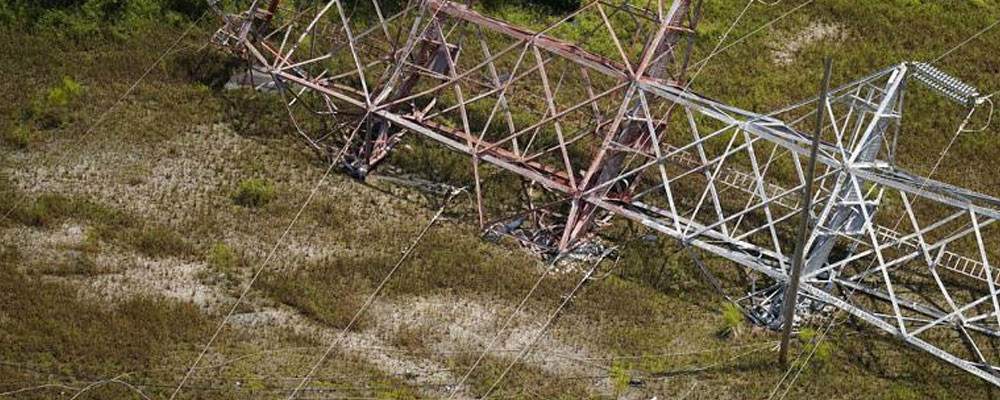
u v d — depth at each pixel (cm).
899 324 3572
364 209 3894
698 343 3631
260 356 3369
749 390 3500
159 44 4359
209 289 3547
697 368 3538
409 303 3603
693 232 3906
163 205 3791
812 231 3694
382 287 3631
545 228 3903
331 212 3853
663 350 3588
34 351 3288
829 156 3872
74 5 4425
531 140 3938
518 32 3884
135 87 4184
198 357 3334
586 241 3872
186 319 3422
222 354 3356
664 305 3734
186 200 3825
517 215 3888
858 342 3703
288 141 4094
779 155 4125
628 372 3488
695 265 3859
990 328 3791
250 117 4138
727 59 4750
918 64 3725
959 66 4897
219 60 4297
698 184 4153
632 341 3591
